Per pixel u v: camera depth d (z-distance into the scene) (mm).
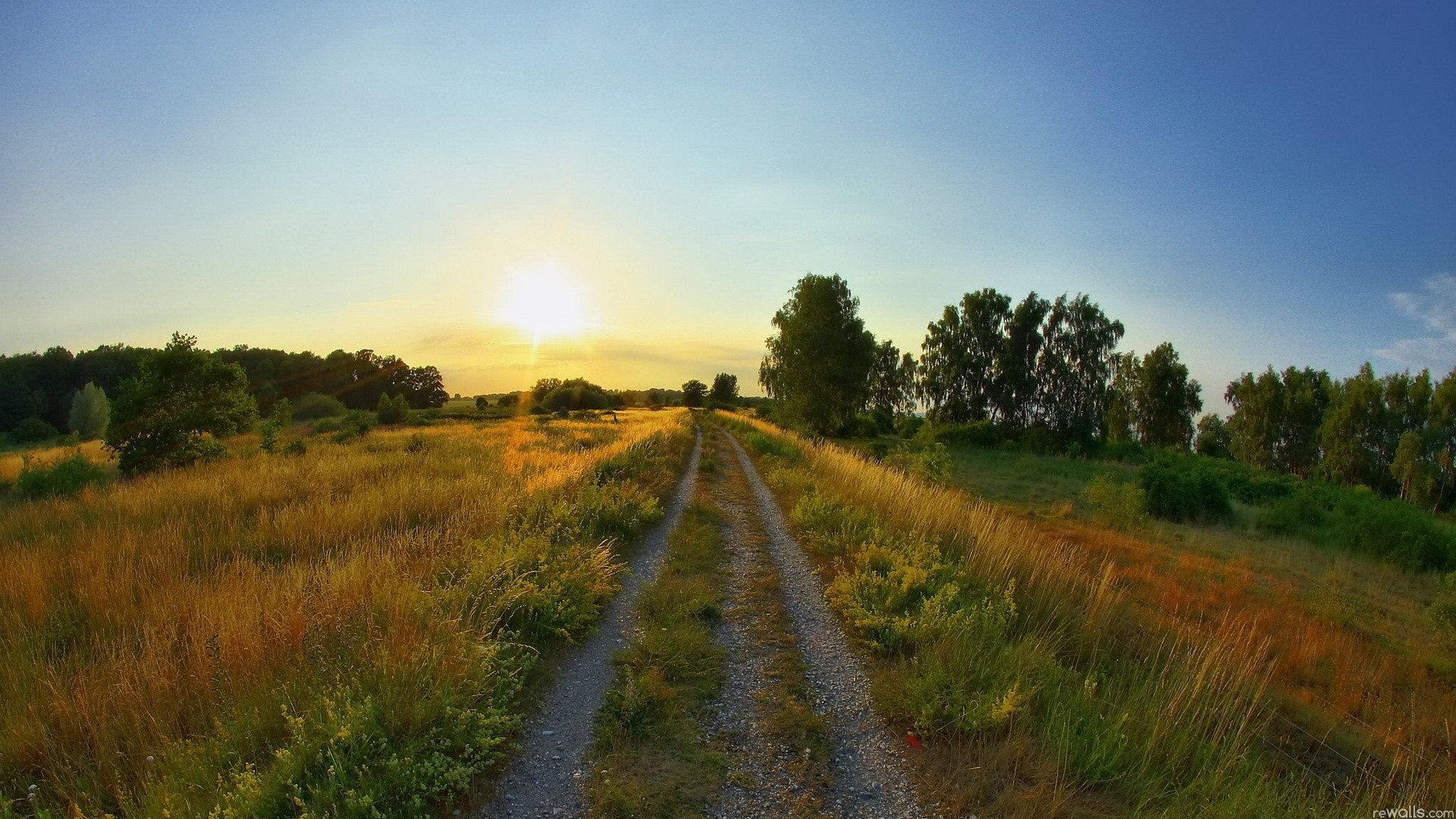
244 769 3949
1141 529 17641
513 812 3896
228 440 28719
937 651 5883
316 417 63938
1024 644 6090
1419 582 14742
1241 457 58031
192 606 6184
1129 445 48125
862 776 4453
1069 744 4551
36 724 4289
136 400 18406
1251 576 13320
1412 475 39594
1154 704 5156
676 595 7953
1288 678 7941
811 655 6488
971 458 38719
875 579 7984
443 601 6312
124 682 4578
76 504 12570
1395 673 8539
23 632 5766
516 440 28266
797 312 48281
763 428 41594
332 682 4707
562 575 7418
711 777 4371
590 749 4633
